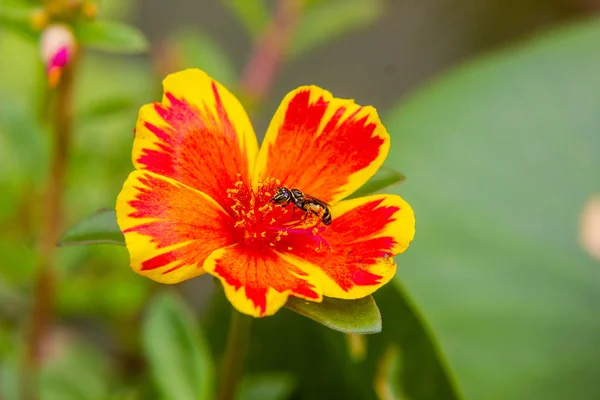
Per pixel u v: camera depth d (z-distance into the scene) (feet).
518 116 1.01
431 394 0.87
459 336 0.93
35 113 0.93
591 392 0.92
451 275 0.95
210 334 0.92
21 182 1.01
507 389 0.92
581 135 1.00
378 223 0.78
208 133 0.78
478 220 0.97
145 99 1.00
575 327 0.94
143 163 0.77
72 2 0.86
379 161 0.79
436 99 1.02
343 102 0.79
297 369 0.91
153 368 0.87
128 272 1.02
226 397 0.80
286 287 0.76
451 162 0.99
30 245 1.00
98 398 0.98
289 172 0.80
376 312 0.76
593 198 0.97
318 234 0.78
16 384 0.95
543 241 0.96
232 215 0.79
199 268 0.77
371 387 0.88
